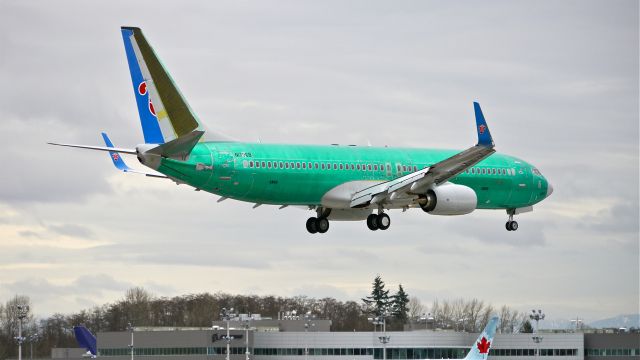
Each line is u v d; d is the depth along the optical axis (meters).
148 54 158.88
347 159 176.12
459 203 177.62
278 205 177.62
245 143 168.75
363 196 175.00
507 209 198.50
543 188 196.88
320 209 182.88
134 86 160.12
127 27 159.75
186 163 162.00
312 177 172.00
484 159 190.00
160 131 160.38
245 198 169.75
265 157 168.25
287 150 171.00
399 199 177.62
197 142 159.25
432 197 177.00
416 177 173.00
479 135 166.88
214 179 164.38
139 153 158.38
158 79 158.25
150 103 160.38
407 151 184.25
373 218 180.88
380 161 179.62
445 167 172.00
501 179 192.25
